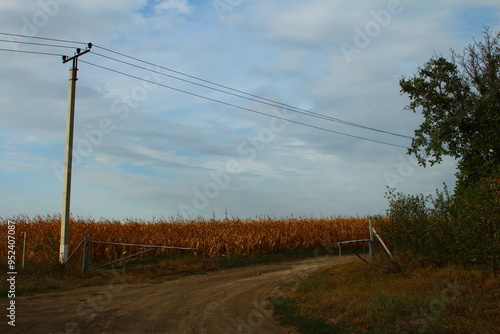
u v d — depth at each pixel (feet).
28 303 39.40
